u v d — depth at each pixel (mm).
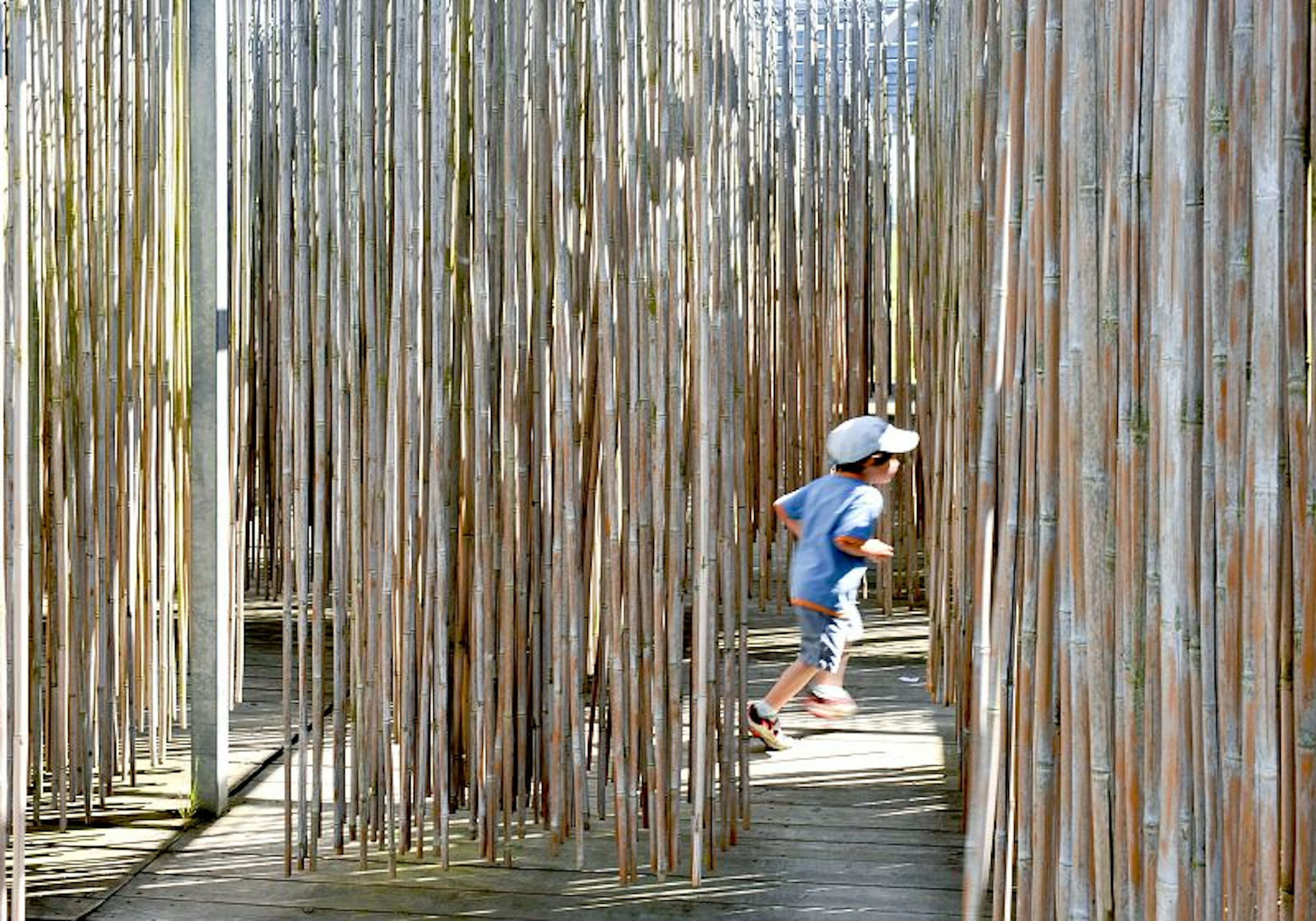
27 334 2059
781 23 4477
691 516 2506
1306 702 1087
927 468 4176
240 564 3549
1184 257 1106
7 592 2357
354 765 2523
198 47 2619
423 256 2430
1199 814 1147
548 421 2447
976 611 1402
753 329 4355
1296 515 1090
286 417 2465
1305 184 1066
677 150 2305
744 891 2400
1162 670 1126
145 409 2941
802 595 3084
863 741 3219
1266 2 1052
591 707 2654
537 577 2512
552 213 2391
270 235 4438
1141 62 1170
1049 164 1261
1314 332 1083
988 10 1865
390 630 2473
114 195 2820
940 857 2543
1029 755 1357
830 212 4309
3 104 2041
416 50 2365
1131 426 1179
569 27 2385
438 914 2316
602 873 2480
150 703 3033
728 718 2555
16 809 2037
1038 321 1283
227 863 2533
